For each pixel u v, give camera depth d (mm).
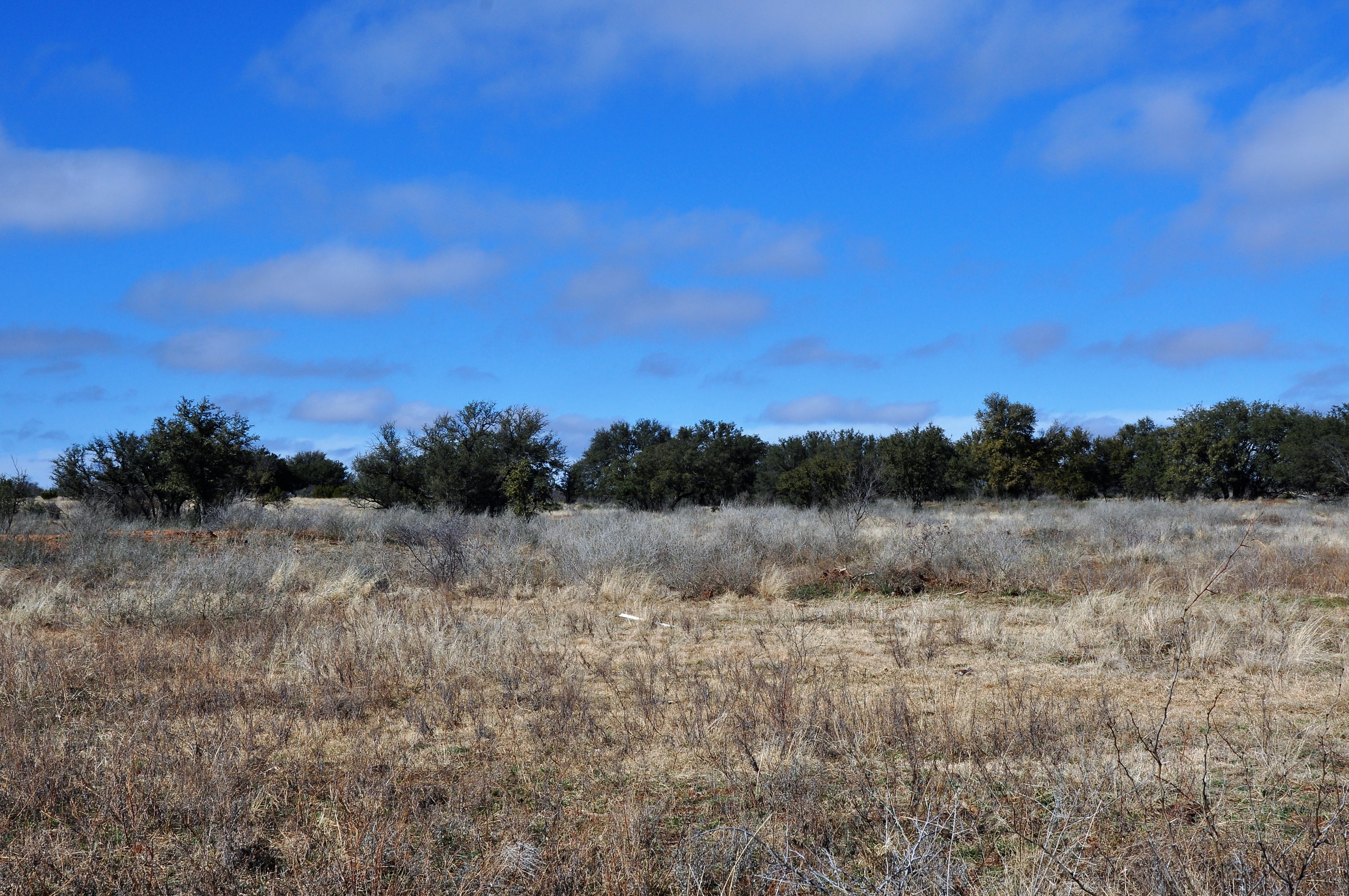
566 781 5133
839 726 5773
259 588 13039
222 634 9297
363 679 7367
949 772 5008
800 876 3574
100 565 14938
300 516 25469
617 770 5305
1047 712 5980
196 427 24656
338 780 5051
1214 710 6500
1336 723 6098
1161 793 4652
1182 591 12562
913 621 10000
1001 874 3836
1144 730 5918
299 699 6980
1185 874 3475
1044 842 3814
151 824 4445
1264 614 10148
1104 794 4523
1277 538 20609
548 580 14391
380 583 14344
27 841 4102
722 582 13625
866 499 29234
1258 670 7844
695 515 28422
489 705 6816
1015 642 9219
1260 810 4418
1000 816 4367
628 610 11727
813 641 9359
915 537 16469
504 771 5250
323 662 7844
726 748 5516
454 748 5762
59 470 24578
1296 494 46094
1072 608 11031
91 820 4430
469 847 4176
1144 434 56250
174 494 24688
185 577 12852
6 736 5648
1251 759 5301
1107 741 5648
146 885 3785
